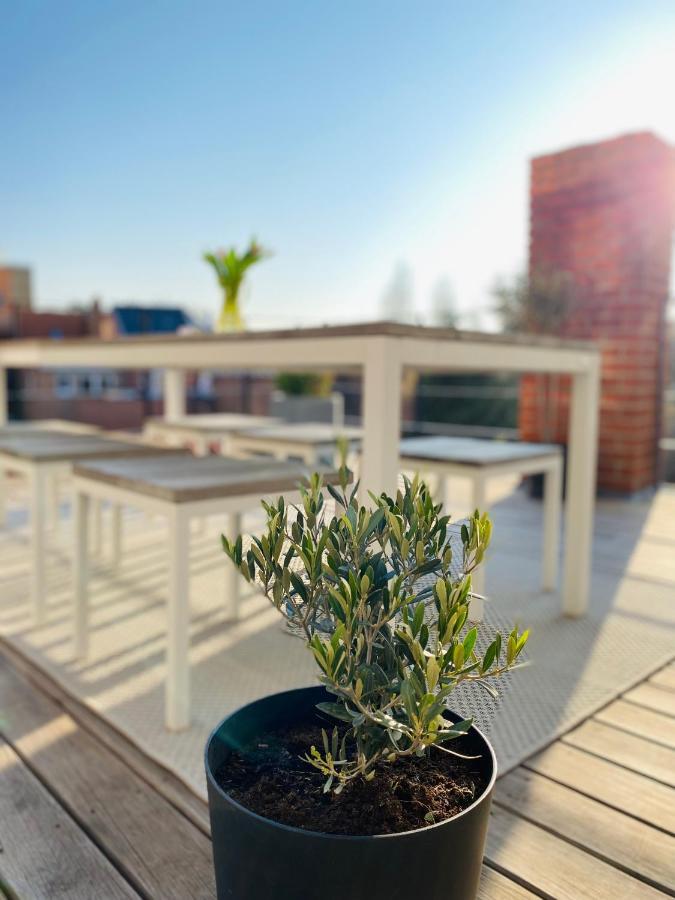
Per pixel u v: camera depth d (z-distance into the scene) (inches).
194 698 65.4
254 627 84.0
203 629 83.2
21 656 75.5
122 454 86.7
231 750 36.9
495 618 41.0
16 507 150.9
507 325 170.6
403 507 35.3
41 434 108.0
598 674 69.7
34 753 56.1
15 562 111.0
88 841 45.6
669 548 119.3
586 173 164.9
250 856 30.8
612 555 114.9
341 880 29.2
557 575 103.3
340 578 30.6
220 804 32.1
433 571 33.9
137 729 59.2
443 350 64.1
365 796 32.8
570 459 85.6
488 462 83.7
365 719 30.9
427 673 27.5
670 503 160.7
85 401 314.2
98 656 74.8
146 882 41.9
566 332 169.5
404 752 30.0
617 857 43.7
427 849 29.5
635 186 158.4
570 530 85.6
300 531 35.9
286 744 37.9
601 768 53.5
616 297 161.9
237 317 96.0
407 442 101.3
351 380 288.7
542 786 51.1
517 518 141.9
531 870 42.6
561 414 167.5
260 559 34.4
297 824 31.0
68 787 51.5
